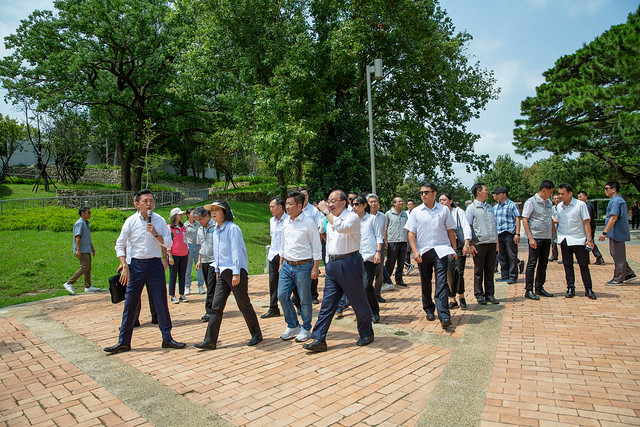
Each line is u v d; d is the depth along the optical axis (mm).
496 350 4547
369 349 4785
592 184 27797
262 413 3281
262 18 15742
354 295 4863
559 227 7102
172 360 4652
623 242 7832
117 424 3195
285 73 15547
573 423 2922
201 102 25953
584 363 4016
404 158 17766
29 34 22297
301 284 5230
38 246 12312
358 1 16172
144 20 23203
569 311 6039
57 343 5402
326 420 3131
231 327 6145
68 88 23609
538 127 19328
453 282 6215
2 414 3432
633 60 14461
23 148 33500
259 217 23906
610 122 17750
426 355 4508
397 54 17641
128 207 22547
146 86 25828
